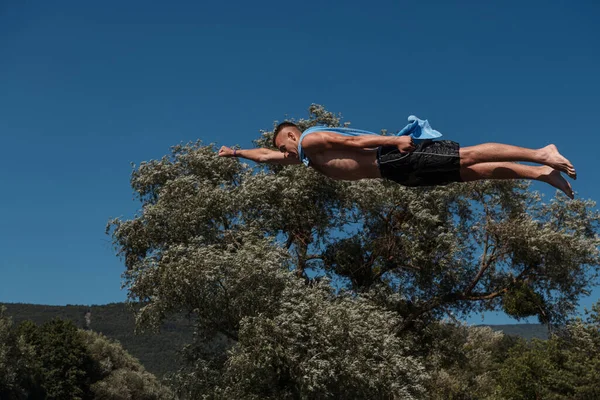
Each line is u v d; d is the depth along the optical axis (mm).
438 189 17797
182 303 15375
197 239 15953
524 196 18328
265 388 14125
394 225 18672
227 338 16328
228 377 14422
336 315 14305
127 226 17078
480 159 4230
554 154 4027
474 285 18328
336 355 13945
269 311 14781
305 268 18641
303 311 14188
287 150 4840
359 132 4559
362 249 18547
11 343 35125
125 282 16234
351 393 14227
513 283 18094
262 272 14750
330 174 4672
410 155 4371
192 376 15273
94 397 43562
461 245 18000
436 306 18984
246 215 17156
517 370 32531
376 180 17859
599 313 27312
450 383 28688
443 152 4293
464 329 20953
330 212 18406
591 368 27656
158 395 46062
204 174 18359
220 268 14875
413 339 19656
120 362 47562
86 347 45094
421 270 18250
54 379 41156
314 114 18938
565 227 18000
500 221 18062
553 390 31250
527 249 17578
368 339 14523
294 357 13469
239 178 18672
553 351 31141
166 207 17031
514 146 4172
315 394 13664
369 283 18969
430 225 17750
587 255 17047
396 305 18828
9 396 33406
